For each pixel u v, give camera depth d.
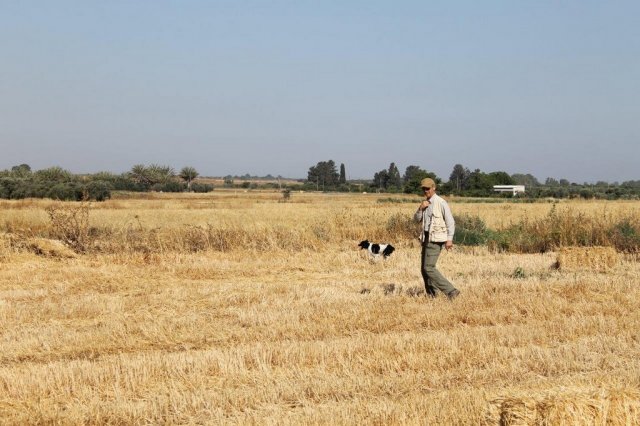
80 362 7.61
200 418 6.16
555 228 21.09
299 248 19.83
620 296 11.34
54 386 6.92
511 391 5.70
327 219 24.92
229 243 19.56
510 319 9.95
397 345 8.19
